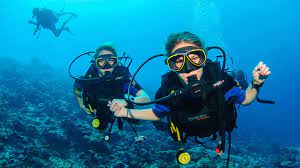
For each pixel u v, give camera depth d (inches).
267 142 281.3
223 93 34.0
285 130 454.0
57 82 282.4
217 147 32.8
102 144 105.2
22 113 145.0
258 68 32.7
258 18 1145.4
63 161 94.7
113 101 39.3
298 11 1090.7
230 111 34.6
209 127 34.2
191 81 31.3
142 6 1164.5
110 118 50.8
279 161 162.4
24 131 115.0
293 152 187.6
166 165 95.5
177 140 35.6
